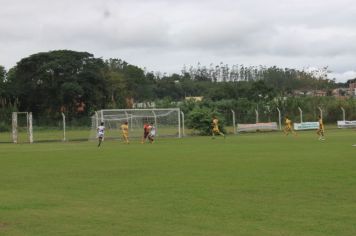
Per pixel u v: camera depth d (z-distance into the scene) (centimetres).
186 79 15775
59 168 2169
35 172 2036
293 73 14600
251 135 5084
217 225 1028
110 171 2008
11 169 2164
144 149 3284
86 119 7375
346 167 1939
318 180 1602
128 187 1561
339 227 991
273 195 1351
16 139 4616
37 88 9950
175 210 1184
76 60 9981
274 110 6450
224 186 1523
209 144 3650
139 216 1130
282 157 2416
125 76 13012
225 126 5712
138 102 12838
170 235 958
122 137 5072
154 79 15038
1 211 1213
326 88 12575
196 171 1922
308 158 2336
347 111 6844
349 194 1345
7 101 9825
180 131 5278
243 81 13900
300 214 1112
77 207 1252
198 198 1332
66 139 5144
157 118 5331
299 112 6581
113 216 1137
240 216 1105
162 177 1772
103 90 10300
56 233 991
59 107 10000
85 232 995
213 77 16100
